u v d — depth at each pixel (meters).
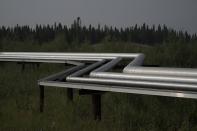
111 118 6.65
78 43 23.20
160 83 5.27
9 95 9.29
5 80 11.30
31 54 13.16
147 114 6.64
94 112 6.67
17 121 6.59
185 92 4.65
